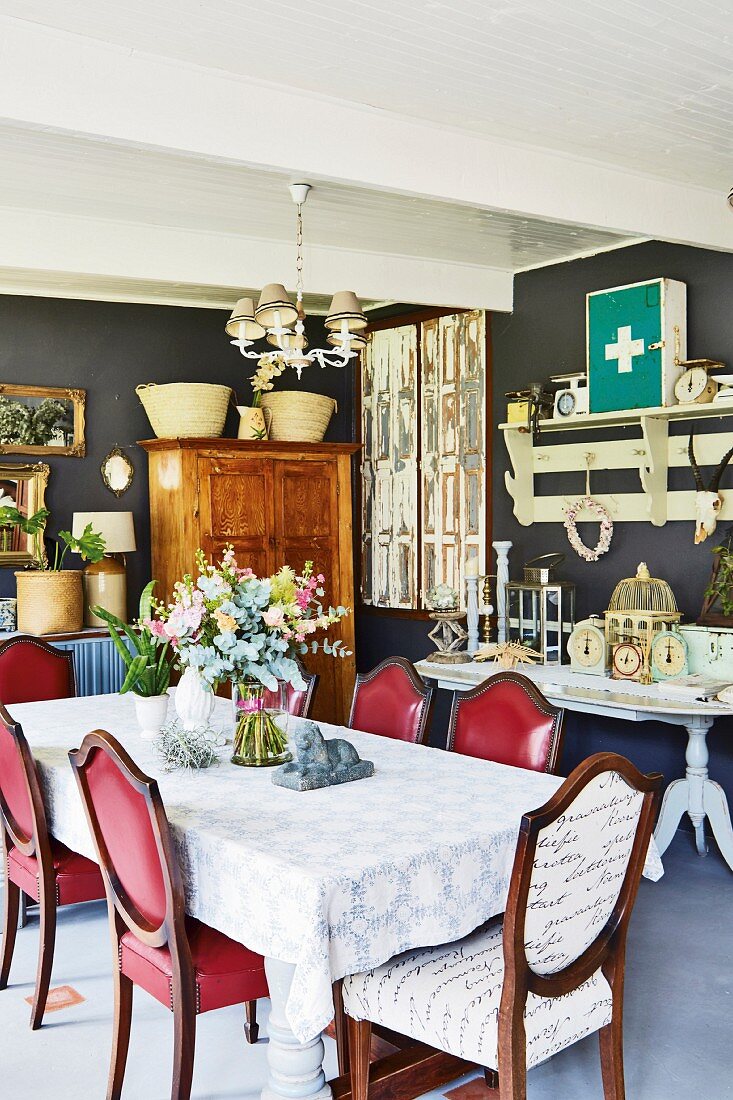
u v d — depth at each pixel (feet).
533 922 6.69
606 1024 7.56
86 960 11.33
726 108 10.57
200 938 8.02
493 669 16.31
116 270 14.85
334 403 19.56
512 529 18.44
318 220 14.76
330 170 10.39
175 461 17.87
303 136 10.21
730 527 14.87
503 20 8.58
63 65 8.87
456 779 9.57
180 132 9.50
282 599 10.25
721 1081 8.68
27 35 8.70
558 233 15.64
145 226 15.03
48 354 18.26
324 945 6.77
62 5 8.27
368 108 10.56
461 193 11.31
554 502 17.49
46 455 18.21
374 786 9.34
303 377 21.38
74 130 8.98
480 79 9.84
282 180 12.84
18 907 10.87
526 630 17.42
